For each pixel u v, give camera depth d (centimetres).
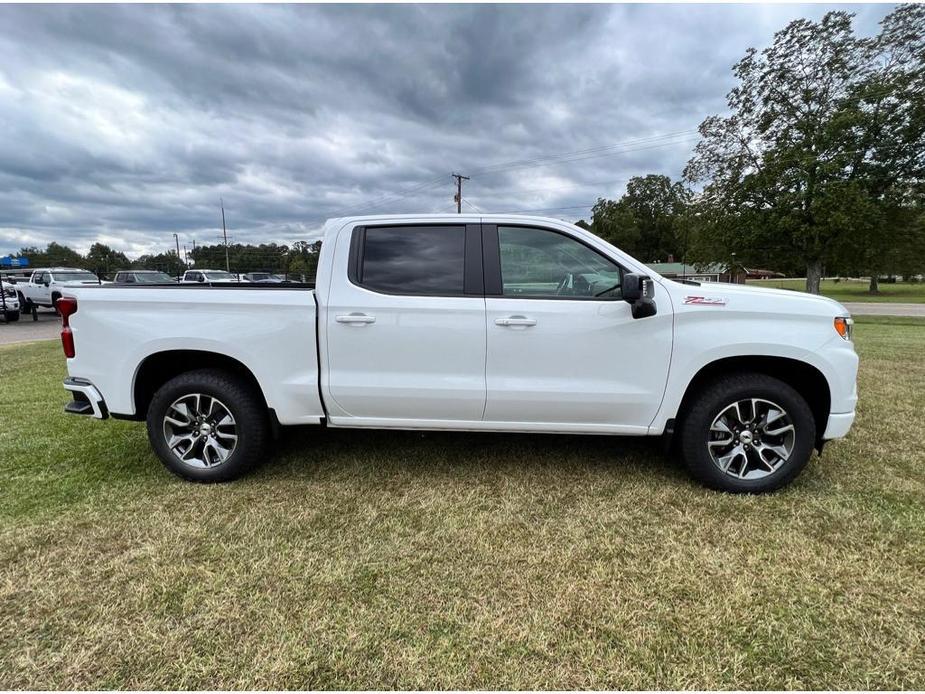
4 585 227
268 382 320
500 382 310
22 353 930
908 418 455
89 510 294
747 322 297
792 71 2066
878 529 267
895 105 1891
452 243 318
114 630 200
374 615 209
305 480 336
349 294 315
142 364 328
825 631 198
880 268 2325
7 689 173
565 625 203
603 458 370
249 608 213
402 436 423
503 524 279
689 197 2612
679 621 204
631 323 302
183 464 331
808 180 1952
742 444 308
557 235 315
